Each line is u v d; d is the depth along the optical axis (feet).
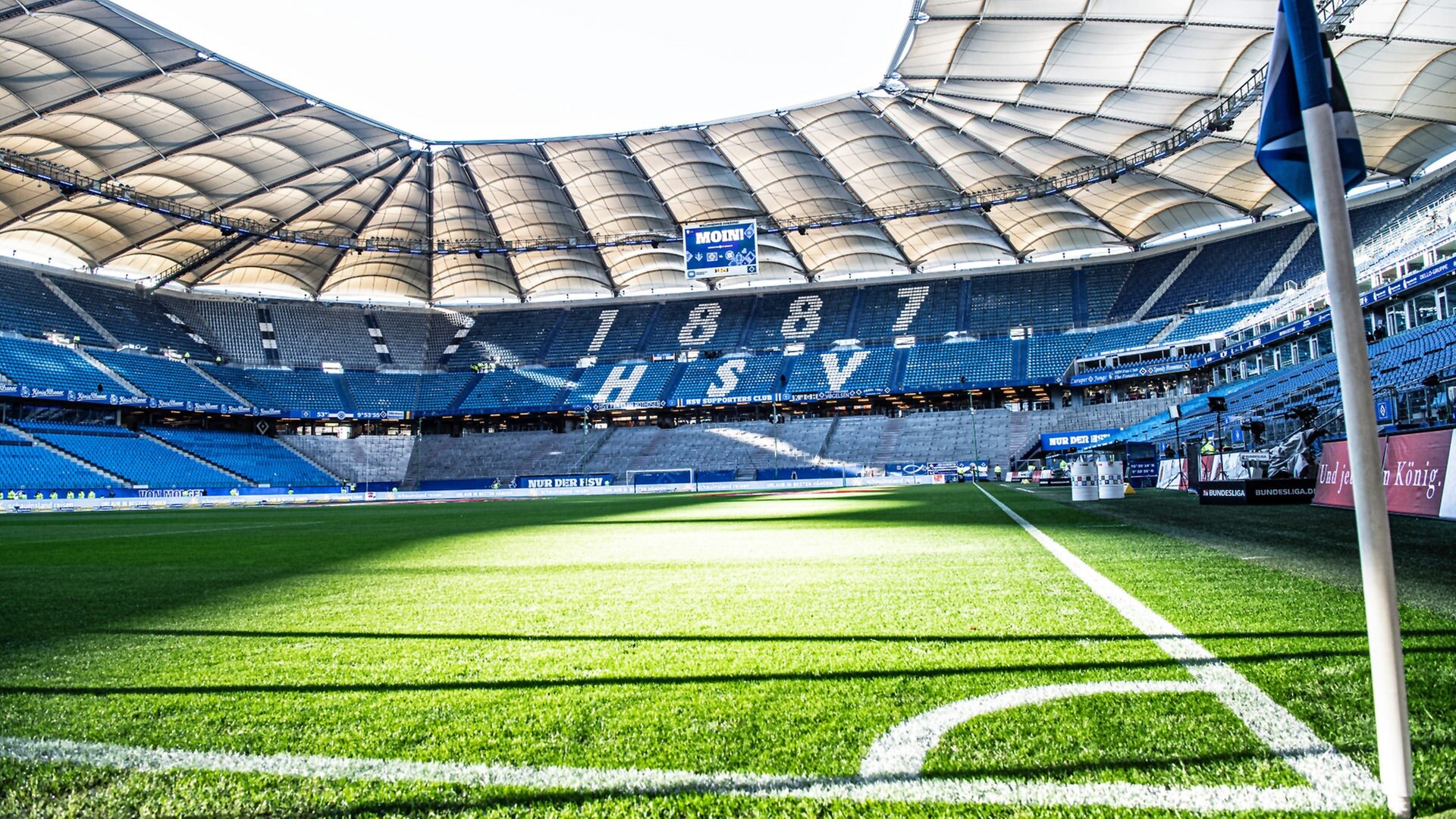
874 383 155.12
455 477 156.76
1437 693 8.08
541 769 7.04
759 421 162.61
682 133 117.60
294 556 28.09
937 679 9.24
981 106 102.22
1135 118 98.94
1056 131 107.04
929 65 90.07
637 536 33.45
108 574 23.02
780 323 173.37
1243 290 135.13
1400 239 96.48
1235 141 104.06
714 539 30.55
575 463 156.25
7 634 13.62
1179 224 142.00
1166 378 140.77
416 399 167.43
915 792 6.26
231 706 9.16
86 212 121.39
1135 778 6.34
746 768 6.88
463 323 184.85
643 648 11.46
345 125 104.68
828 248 157.89
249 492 131.13
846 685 9.20
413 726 8.33
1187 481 64.64
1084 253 162.20
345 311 179.52
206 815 6.37
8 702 9.44
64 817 6.38
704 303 182.09
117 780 7.07
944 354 157.28
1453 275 75.00
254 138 103.50
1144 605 13.19
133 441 132.26
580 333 180.24
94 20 76.02
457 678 10.17
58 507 105.09
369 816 6.24
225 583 20.45
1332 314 6.52
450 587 18.84
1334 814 5.64
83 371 132.77
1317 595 13.65
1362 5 70.49
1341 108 7.42
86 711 9.04
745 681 9.52
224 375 155.12
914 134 117.08
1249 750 6.81
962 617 12.78
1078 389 151.43
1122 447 112.37
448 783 6.83
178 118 95.96
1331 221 6.66
